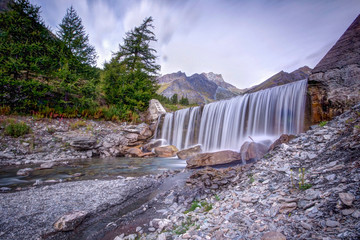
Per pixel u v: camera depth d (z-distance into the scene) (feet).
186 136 58.90
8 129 39.99
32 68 48.83
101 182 23.61
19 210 14.82
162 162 41.37
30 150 39.11
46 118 51.44
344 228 6.49
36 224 12.91
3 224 12.63
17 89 48.26
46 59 51.96
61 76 53.36
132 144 55.16
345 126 18.80
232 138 45.14
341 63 27.25
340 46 30.01
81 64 61.36
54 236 11.95
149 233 11.73
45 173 28.71
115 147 51.16
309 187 10.87
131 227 12.92
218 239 8.29
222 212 11.34
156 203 17.33
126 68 85.35
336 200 8.34
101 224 13.73
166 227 11.87
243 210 10.67
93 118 62.80
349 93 24.59
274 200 10.61
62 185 22.06
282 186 12.32
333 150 14.93
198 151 47.09
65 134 48.01
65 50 59.88
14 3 50.57
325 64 29.37
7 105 48.08
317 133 20.08
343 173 10.62
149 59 92.17
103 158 44.62
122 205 17.25
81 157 43.06
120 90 72.08
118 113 67.46
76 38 62.03
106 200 17.63
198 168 31.65
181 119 62.08
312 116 29.01
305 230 7.19
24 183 23.56
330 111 26.20
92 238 11.92
